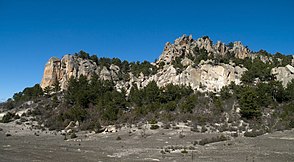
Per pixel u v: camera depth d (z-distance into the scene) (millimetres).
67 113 98438
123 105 102750
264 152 48156
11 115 106250
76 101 108625
